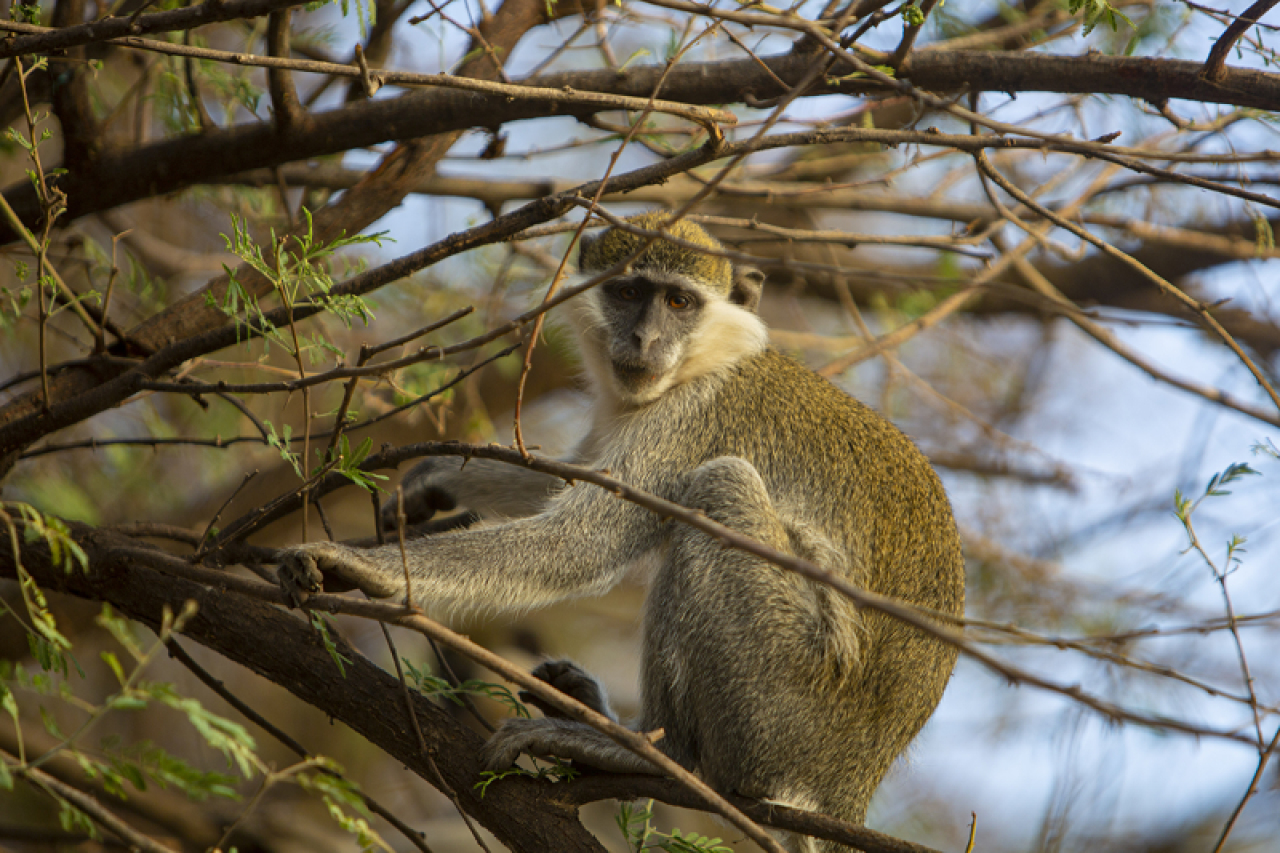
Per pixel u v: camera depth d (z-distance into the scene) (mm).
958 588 10305
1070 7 7758
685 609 9195
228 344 7562
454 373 10984
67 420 7633
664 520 9969
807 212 15586
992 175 8180
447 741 8008
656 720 9281
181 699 5262
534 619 17781
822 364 15820
